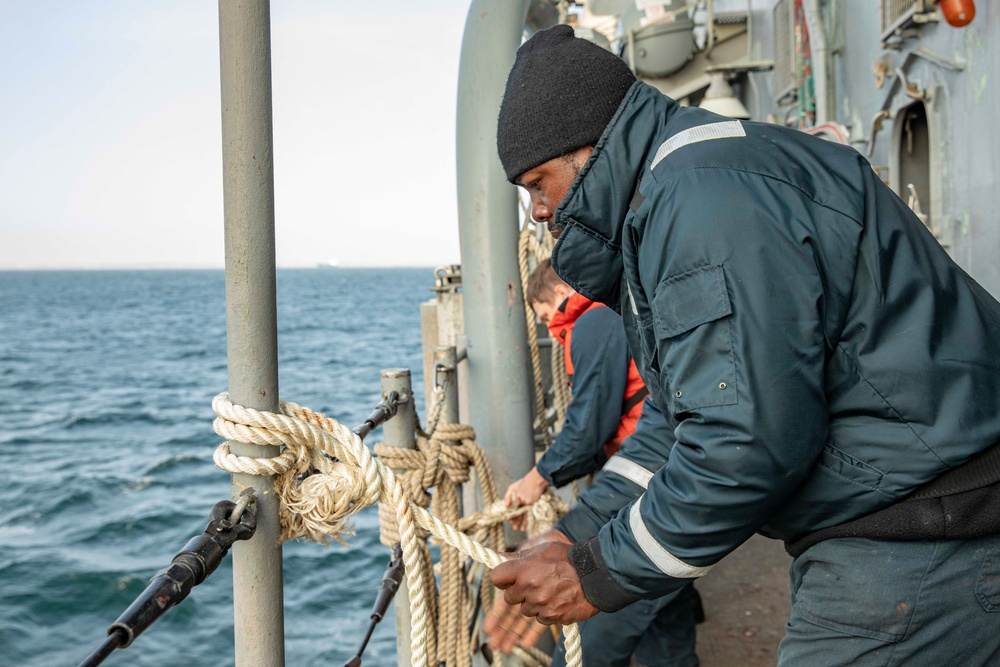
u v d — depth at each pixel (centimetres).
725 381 146
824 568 166
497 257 375
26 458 1897
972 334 161
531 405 386
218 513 149
